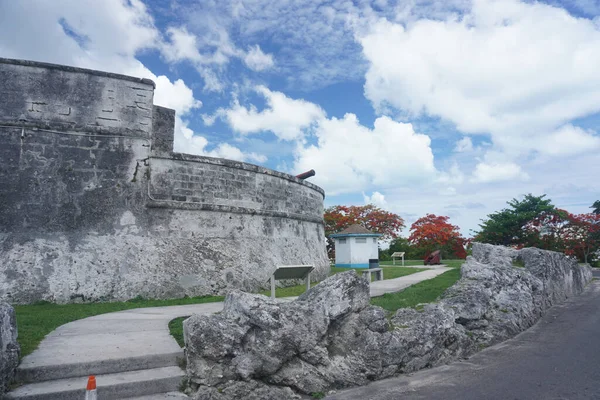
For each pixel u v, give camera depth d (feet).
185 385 18.04
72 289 37.19
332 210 142.51
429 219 127.44
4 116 38.52
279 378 19.53
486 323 31.32
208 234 45.32
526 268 49.65
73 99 40.98
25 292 35.73
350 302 22.36
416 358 23.95
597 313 43.86
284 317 20.18
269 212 52.16
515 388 20.65
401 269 71.15
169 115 47.57
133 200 41.98
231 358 18.79
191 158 45.52
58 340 21.45
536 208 102.01
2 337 15.81
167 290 40.63
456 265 82.58
